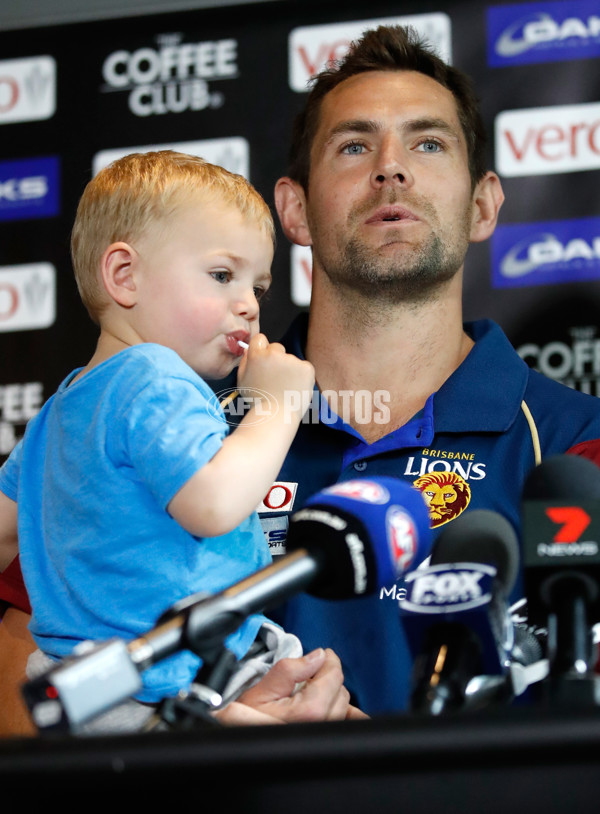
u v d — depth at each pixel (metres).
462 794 1.11
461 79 3.53
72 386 2.34
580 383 3.98
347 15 4.33
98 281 2.50
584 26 4.18
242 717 2.07
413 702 1.31
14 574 2.98
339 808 1.12
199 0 4.40
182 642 1.27
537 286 4.04
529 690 2.43
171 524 2.16
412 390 3.30
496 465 2.98
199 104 4.35
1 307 4.27
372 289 3.16
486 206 3.62
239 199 2.55
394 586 2.83
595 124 4.12
